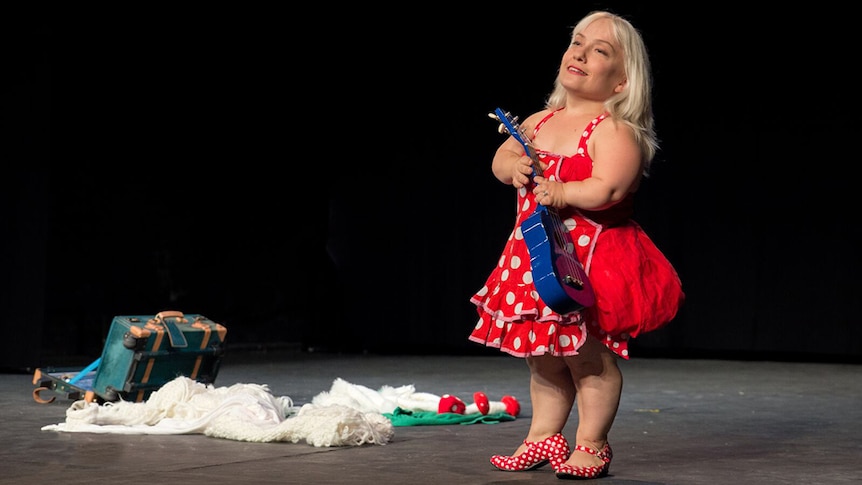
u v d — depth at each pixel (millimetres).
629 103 3453
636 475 3496
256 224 11305
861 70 9828
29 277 8258
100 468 3486
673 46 10602
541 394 3543
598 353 3416
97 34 9789
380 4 11719
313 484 3213
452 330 11766
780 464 3775
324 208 12141
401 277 12016
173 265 10508
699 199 10594
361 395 5254
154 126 10336
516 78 11305
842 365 9375
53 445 4016
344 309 12273
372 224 12148
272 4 11188
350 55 11883
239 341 11102
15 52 8180
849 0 9836
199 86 10695
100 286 9930
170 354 5148
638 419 5242
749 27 10273
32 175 8266
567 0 10977
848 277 9969
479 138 11570
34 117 8273
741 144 10383
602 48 3453
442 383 7484
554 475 3457
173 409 4609
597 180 3314
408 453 3910
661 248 10781
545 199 3307
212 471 3438
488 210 11578
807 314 10156
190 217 10664
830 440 4465
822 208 10062
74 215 9727
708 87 10484
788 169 10180
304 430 4094
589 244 3355
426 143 11844
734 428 4879
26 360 8242
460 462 3703
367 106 12000
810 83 10047
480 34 11461
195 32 10602
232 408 4371
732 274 10492
